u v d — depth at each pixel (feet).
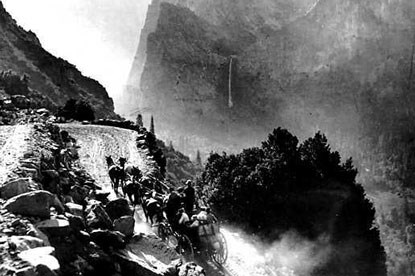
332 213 145.59
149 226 71.72
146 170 121.49
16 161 64.54
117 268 45.29
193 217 69.00
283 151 148.66
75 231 43.86
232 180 142.00
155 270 48.57
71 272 39.04
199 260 69.15
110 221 52.29
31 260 32.55
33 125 122.93
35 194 42.55
